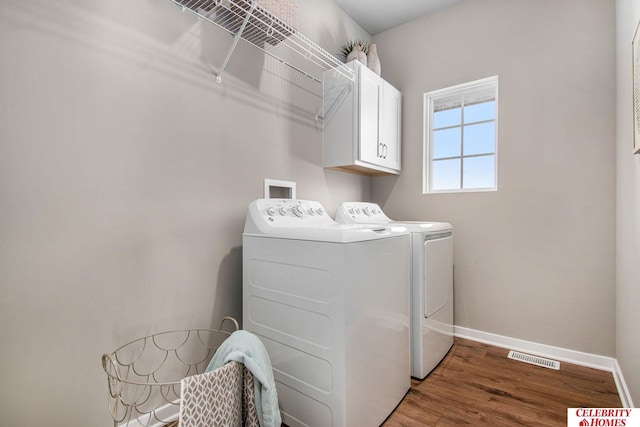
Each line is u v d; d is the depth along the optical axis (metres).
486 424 1.41
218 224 1.63
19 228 1.02
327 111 2.32
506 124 2.26
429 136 2.71
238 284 1.72
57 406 1.10
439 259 2.03
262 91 1.88
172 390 1.43
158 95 1.39
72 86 1.14
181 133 1.47
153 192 1.37
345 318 1.20
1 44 0.99
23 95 1.03
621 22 1.71
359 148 2.17
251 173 1.81
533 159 2.16
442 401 1.59
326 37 2.39
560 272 2.06
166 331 1.42
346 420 1.20
